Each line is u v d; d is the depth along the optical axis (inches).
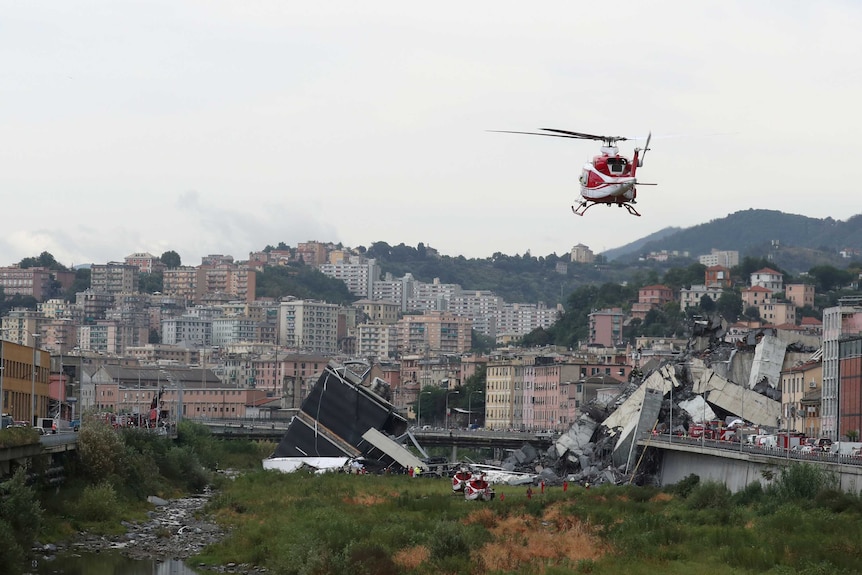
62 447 7401.6
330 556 5467.5
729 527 6373.0
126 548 6304.1
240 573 5698.8
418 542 5954.7
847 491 6806.1
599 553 5802.2
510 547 5851.4
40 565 5693.9
